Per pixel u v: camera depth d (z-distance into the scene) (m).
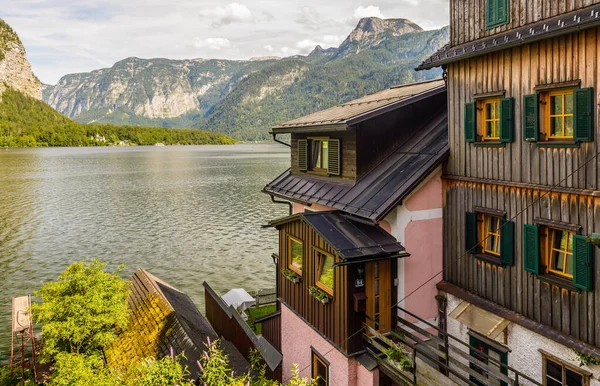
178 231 53.81
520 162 11.71
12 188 90.62
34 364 19.78
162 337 18.53
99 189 89.38
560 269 11.23
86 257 43.75
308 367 15.46
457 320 13.34
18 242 49.03
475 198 13.18
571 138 10.55
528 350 11.80
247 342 19.86
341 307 13.33
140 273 25.98
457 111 13.66
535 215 11.41
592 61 9.83
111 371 16.12
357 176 15.86
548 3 10.83
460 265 13.91
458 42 13.79
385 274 13.69
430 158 14.21
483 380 10.63
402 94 17.48
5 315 30.72
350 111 17.08
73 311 17.06
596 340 10.17
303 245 15.33
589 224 10.12
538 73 11.05
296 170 19.94
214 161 170.38
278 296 18.56
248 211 65.62
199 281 37.47
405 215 13.78
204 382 10.15
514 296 12.17
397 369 12.19
